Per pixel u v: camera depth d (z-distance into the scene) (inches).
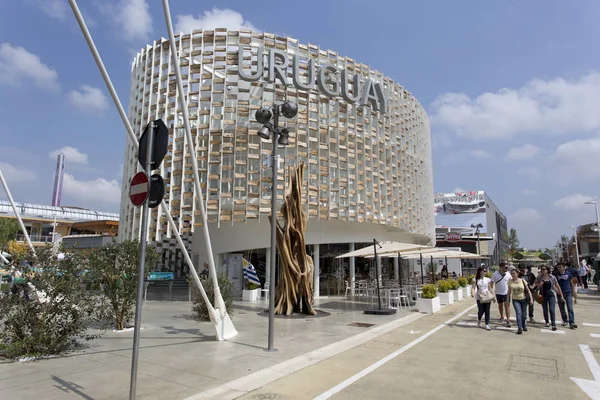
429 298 589.0
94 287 395.2
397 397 219.5
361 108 838.5
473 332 423.2
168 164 712.4
